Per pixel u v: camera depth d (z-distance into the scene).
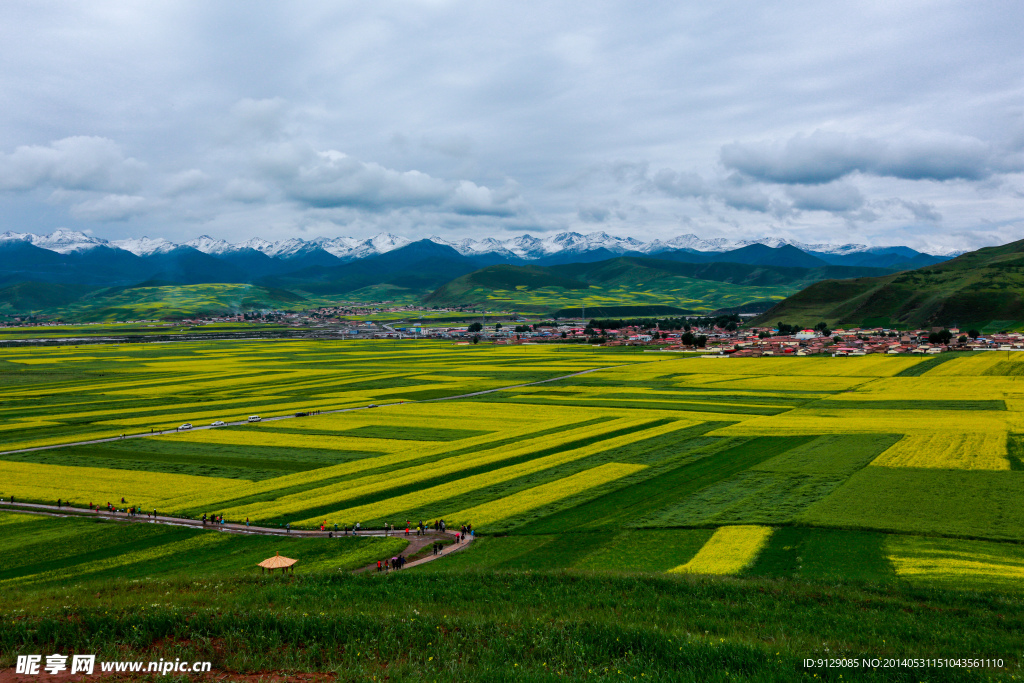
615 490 86.69
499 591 47.03
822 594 47.19
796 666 34.00
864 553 60.59
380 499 85.94
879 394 173.00
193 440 126.69
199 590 46.81
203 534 73.75
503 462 104.75
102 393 198.50
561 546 66.25
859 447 107.12
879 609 44.53
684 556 61.50
